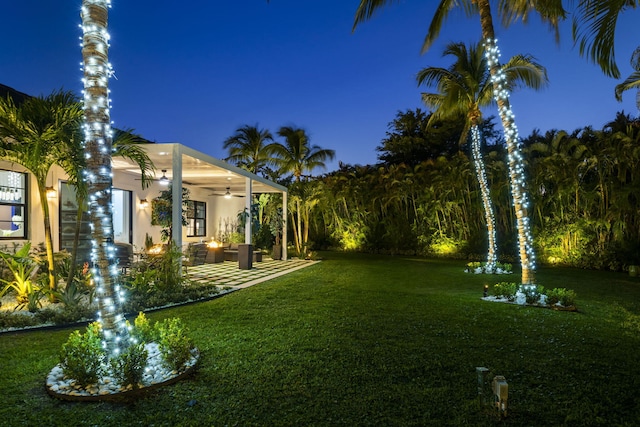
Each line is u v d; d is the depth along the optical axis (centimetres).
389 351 406
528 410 281
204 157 884
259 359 378
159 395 297
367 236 2142
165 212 1285
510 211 1695
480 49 1153
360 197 2191
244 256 1191
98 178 337
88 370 300
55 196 868
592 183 1441
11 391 306
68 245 909
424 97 1334
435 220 1892
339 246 2275
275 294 757
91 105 337
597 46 498
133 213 1166
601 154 1344
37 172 589
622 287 955
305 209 1834
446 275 1142
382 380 331
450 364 371
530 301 679
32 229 806
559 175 1454
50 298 603
